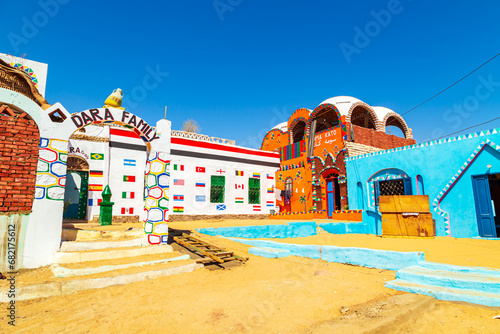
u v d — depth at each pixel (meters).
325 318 4.03
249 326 3.85
